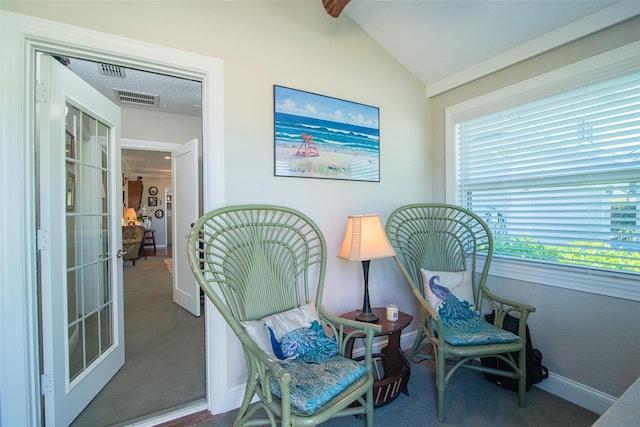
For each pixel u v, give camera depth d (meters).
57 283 1.54
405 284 2.55
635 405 0.70
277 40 1.95
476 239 2.26
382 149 2.45
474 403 1.81
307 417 1.11
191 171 3.31
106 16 1.47
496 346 1.70
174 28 1.62
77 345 1.75
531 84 2.03
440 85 2.59
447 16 2.01
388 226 2.15
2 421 1.29
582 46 1.79
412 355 2.11
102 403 1.80
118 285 2.17
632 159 1.64
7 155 1.30
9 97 1.30
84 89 1.79
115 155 2.14
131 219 7.55
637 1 1.56
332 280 2.18
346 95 2.25
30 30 1.33
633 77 1.64
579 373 1.81
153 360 2.34
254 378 1.36
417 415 1.71
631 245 1.66
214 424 1.63
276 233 1.91
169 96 3.30
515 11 1.85
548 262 2.00
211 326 1.71
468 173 2.49
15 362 1.31
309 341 1.50
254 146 1.86
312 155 2.07
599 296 1.73
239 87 1.81
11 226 1.31
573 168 1.87
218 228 1.72
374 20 2.24
